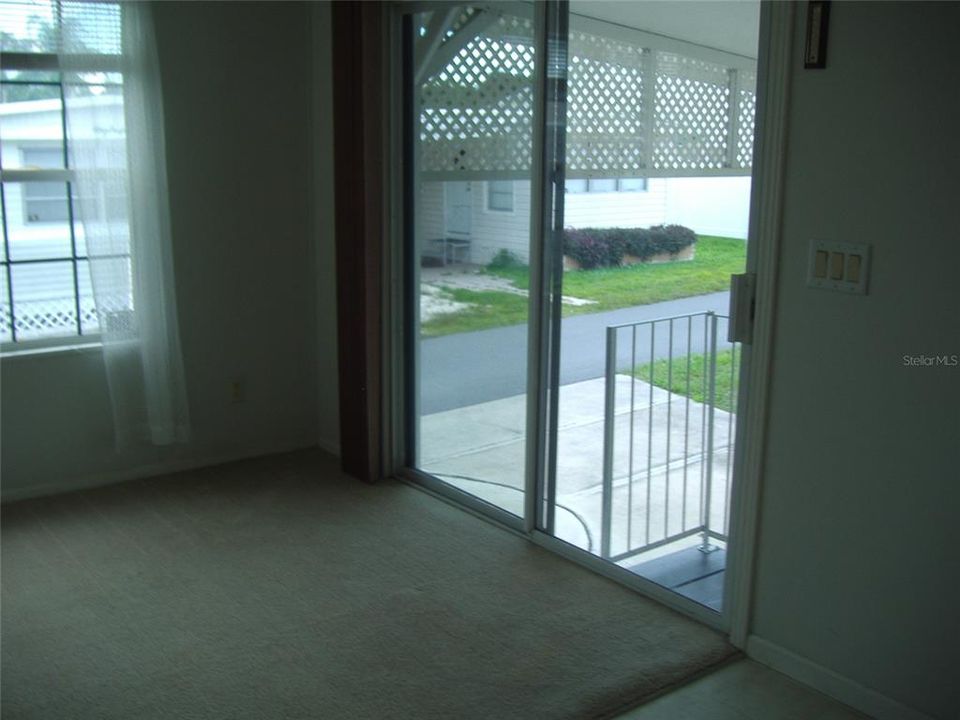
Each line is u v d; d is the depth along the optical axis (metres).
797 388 2.51
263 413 4.41
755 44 2.53
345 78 3.75
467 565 3.29
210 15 3.92
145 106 3.69
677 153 2.76
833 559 2.48
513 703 2.47
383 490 4.00
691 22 2.68
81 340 3.88
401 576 3.20
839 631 2.49
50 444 3.87
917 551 2.29
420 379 4.00
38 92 3.59
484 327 3.60
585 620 2.91
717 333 2.78
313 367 4.52
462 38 3.50
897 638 2.36
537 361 3.37
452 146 3.60
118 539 3.48
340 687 2.54
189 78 3.92
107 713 2.42
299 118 4.24
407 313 4.00
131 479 4.09
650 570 3.11
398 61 3.78
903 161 2.20
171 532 3.55
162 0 3.79
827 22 2.31
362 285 3.87
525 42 3.23
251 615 2.93
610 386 3.15
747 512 2.67
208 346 4.18
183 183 3.98
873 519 2.37
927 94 2.14
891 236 2.25
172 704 2.46
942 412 2.20
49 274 3.78
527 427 3.43
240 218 4.16
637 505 3.14
